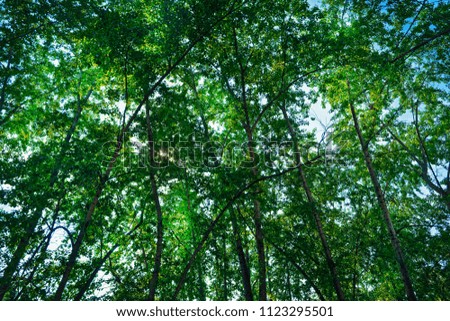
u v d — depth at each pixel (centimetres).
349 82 1816
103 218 1549
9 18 1545
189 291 1722
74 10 1451
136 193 1650
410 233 1866
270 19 1559
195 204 1393
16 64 1692
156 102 1531
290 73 1662
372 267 1744
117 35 1284
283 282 1850
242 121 1712
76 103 1820
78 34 1373
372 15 1593
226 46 1636
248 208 1476
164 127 1459
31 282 1245
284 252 1574
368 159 1800
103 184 1325
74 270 1362
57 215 1363
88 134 1526
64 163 1276
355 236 1750
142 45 1442
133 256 1741
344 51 1506
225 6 1408
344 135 1695
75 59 1688
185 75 1786
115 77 1581
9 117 1705
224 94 1845
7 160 1286
